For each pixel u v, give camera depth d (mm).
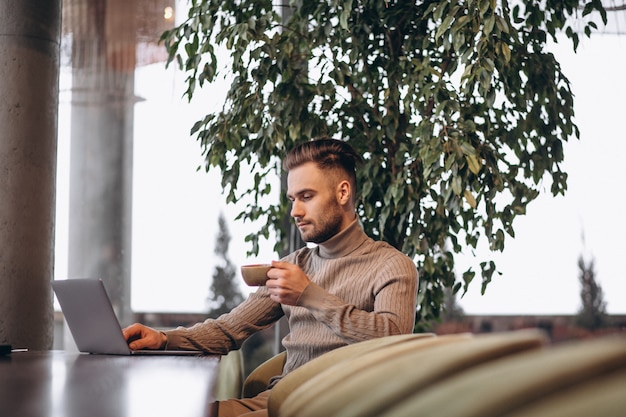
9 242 3016
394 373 774
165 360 1978
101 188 4320
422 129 2781
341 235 2416
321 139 2504
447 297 4293
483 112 2926
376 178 3010
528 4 3049
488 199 2865
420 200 3041
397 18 3051
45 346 3074
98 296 2139
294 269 2195
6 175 3041
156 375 1527
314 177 2436
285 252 3875
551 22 3061
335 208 2438
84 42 4289
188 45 3146
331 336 2338
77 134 4340
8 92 3066
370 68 3121
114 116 4301
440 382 704
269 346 4117
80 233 4344
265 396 2289
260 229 3400
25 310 3006
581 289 4336
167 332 2400
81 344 2301
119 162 4312
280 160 3355
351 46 3037
